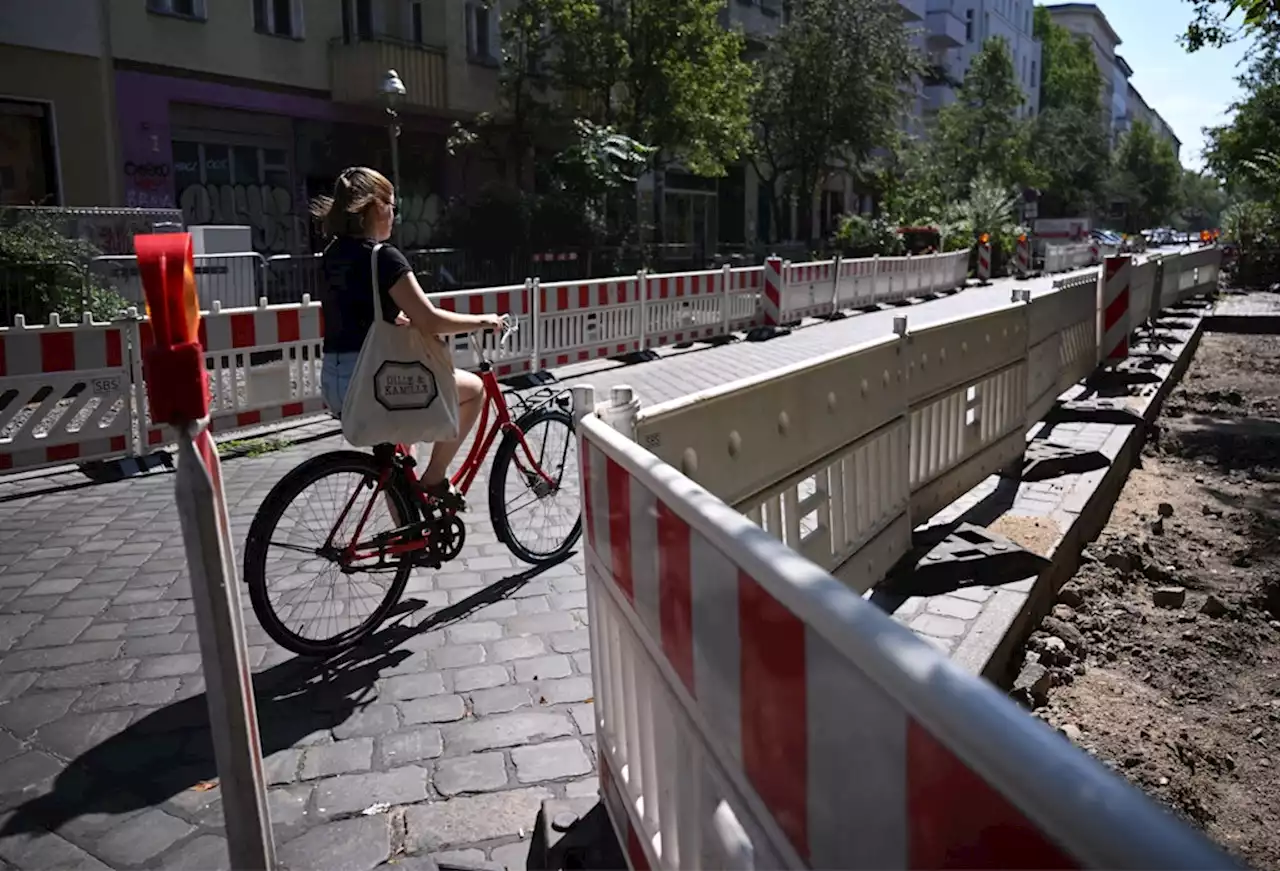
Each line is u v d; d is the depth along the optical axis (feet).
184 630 14.76
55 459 23.79
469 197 80.43
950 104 188.96
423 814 10.25
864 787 4.20
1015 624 14.75
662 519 7.06
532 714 12.23
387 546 14.39
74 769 11.07
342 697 12.69
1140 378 35.83
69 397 26.43
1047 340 26.50
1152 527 22.74
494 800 10.48
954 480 18.79
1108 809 2.80
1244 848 11.50
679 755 6.84
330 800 10.48
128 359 24.67
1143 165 335.06
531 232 76.48
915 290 84.38
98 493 22.63
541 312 39.40
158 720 12.14
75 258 40.88
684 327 49.60
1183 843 2.64
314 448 27.37
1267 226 101.35
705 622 6.19
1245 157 118.32
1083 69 307.17
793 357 45.55
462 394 15.21
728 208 123.13
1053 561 17.30
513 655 13.87
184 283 5.98
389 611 14.67
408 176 79.82
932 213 128.88
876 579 15.15
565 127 84.99
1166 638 16.83
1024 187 180.65
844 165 124.16
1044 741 3.12
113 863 9.50
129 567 17.47
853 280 70.54
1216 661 16.24
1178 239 266.57
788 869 5.05
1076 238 171.53
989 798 3.31
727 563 5.76
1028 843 3.11
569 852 9.25
